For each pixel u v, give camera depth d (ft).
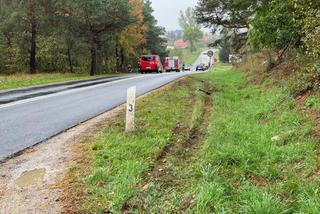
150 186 17.57
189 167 20.15
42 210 15.89
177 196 16.58
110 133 27.96
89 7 133.28
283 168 19.71
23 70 151.64
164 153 23.24
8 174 20.24
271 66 58.80
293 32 43.14
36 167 21.26
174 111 37.22
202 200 15.24
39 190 17.98
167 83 71.77
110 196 16.76
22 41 139.54
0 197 17.28
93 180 18.69
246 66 86.89
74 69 171.32
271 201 14.87
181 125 31.50
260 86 51.98
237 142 24.58
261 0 52.21
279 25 45.32
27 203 16.60
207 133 27.84
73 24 138.92
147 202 16.19
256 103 39.58
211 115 35.19
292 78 39.47
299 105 31.71
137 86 66.08
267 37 48.55
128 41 183.11
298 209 14.74
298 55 47.29
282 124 28.37
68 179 19.27
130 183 17.79
